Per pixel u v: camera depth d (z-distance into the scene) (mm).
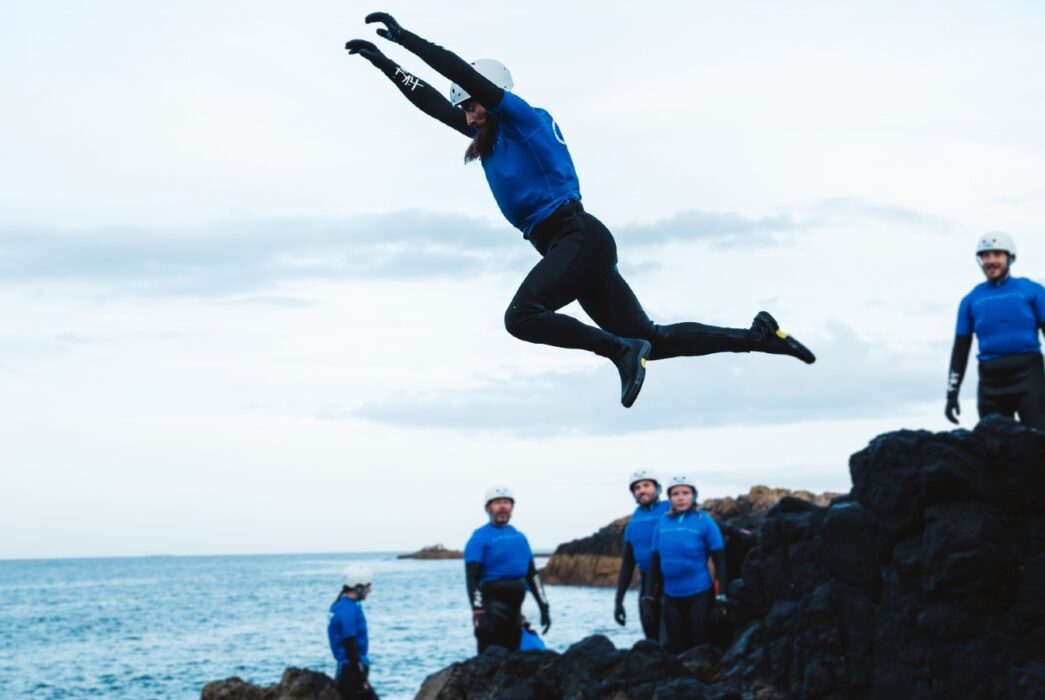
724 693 9633
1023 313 10195
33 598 75125
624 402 4699
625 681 10016
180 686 22312
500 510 11711
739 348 5273
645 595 11742
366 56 5453
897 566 9742
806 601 10250
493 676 10445
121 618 48469
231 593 79875
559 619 37031
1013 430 9500
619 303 5102
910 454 9820
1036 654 9070
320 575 137625
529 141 4789
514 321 4715
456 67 4613
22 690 21984
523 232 5023
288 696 12539
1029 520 9305
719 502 41219
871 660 9820
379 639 31797
